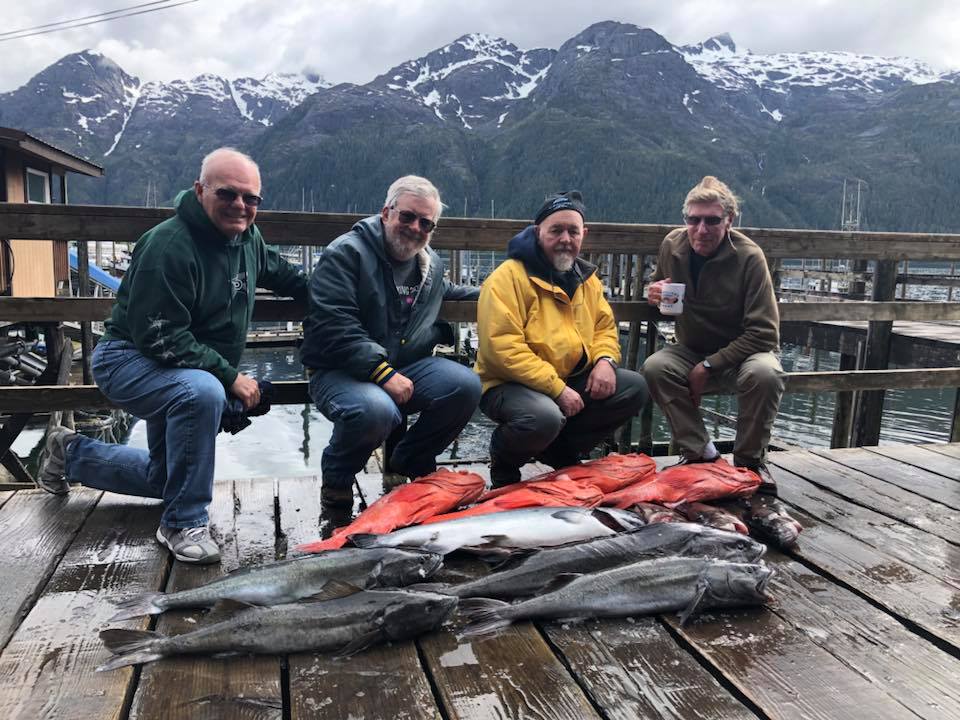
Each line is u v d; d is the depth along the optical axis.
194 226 3.12
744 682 2.18
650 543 2.88
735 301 4.10
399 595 2.41
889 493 4.09
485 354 3.75
